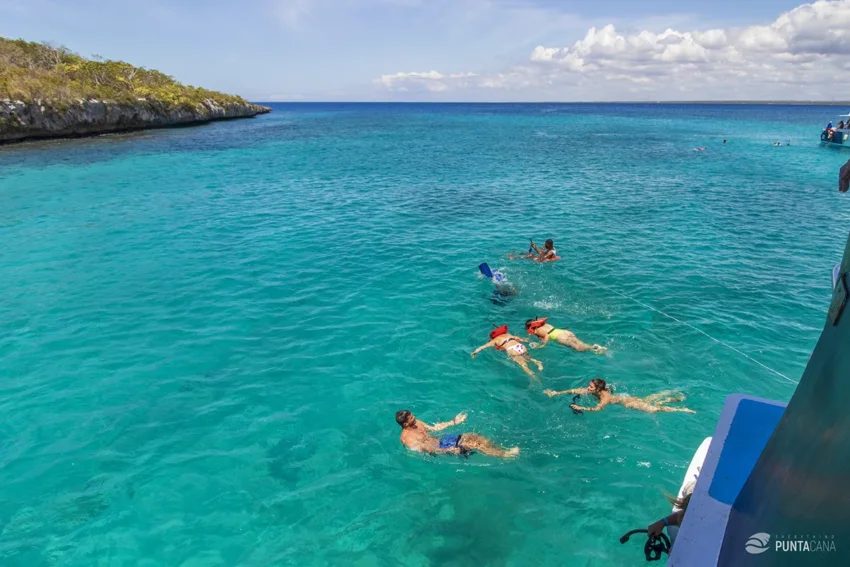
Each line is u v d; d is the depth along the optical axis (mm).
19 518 6652
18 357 10469
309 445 8016
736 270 14727
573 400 8914
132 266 15609
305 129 75062
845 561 1585
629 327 11430
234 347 10867
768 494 2541
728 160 38281
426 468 7520
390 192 26625
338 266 15508
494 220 20656
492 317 12109
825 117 118500
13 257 16406
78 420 8555
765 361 10008
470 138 59469
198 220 20906
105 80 70312
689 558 3303
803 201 23750
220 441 8094
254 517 6703
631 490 6988
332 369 10047
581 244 17266
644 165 35781
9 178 30266
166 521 6629
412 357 10438
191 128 71625
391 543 6324
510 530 6473
